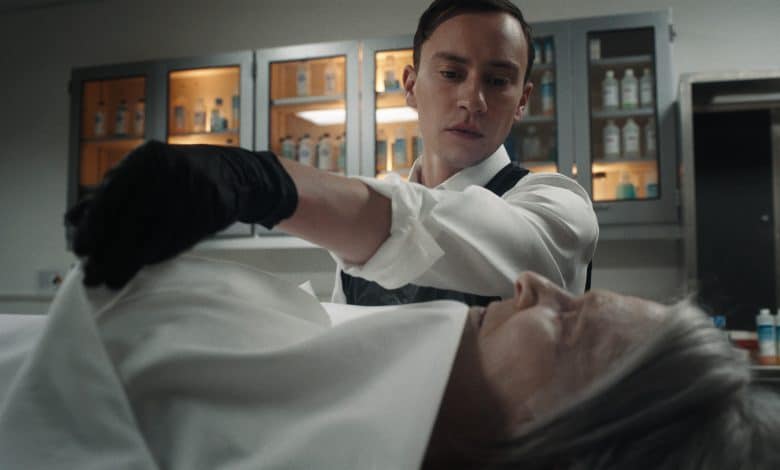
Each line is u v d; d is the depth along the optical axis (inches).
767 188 120.6
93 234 22.0
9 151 162.2
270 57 133.0
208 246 132.2
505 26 44.7
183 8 153.9
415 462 22.9
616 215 115.8
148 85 140.3
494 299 41.1
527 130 126.1
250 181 24.8
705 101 122.3
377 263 30.7
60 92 160.1
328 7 145.6
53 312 23.8
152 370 24.5
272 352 25.1
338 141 136.5
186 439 23.6
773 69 110.7
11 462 21.7
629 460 21.2
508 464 23.0
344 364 25.7
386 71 129.5
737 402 22.5
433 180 52.6
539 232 34.6
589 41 120.6
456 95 45.3
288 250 141.6
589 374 23.8
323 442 23.0
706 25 126.6
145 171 21.7
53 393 22.7
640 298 26.4
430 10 47.9
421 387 24.5
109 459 22.1
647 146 119.7
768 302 119.3
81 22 159.9
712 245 122.1
